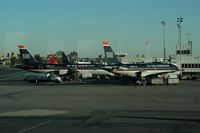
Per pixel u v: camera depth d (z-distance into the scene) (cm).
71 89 6931
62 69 10756
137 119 2861
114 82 9881
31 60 10844
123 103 4328
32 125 2573
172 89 6912
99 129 2370
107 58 11612
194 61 12481
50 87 7625
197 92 6097
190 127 2433
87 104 4231
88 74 10838
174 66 10050
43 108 3800
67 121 2778
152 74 9669
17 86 7994
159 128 2398
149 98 5003
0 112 3434
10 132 2266
